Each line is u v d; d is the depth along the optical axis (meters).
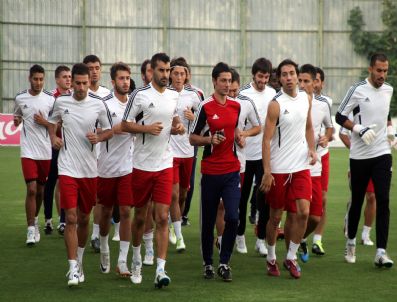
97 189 15.96
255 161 18.81
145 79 19.48
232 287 14.62
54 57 64.69
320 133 18.05
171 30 65.81
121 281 15.16
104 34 65.19
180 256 18.00
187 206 22.77
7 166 40.62
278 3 66.56
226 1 66.19
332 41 67.12
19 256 17.78
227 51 66.62
